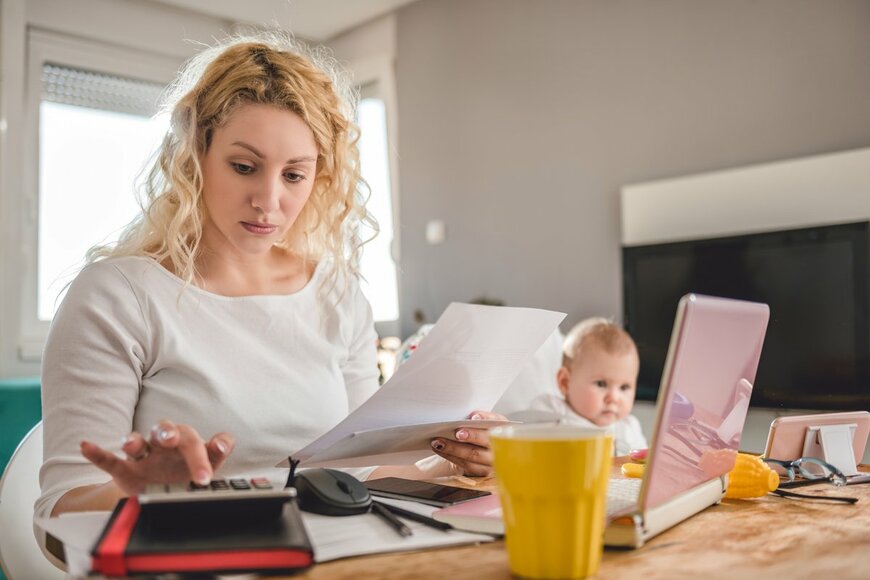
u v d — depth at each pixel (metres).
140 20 4.35
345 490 0.79
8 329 3.80
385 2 4.43
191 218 1.15
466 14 4.16
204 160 1.13
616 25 3.51
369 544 0.67
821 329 2.75
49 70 4.07
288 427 1.15
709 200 3.10
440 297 4.30
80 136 4.14
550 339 2.63
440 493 0.85
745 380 0.84
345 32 4.86
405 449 1.01
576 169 3.67
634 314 3.29
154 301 1.09
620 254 3.41
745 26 3.07
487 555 0.65
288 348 1.21
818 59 2.87
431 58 4.34
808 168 2.83
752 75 3.05
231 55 1.14
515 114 3.94
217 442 0.72
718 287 3.03
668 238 3.23
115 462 0.71
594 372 2.38
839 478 0.98
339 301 1.30
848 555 0.65
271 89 1.10
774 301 2.87
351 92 1.41
